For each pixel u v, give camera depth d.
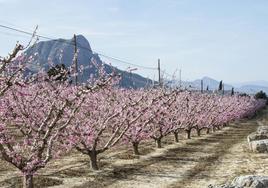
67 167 25.61
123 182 22.17
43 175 23.00
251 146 36.12
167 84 36.75
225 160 30.56
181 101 47.09
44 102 20.23
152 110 32.16
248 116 105.94
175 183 22.20
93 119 25.22
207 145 41.34
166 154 33.19
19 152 17.52
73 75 20.92
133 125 30.59
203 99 58.91
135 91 36.25
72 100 17.58
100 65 21.81
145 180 22.83
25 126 19.41
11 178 21.84
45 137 17.44
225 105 72.56
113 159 29.52
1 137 17.42
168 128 38.09
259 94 160.88
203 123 54.34
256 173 25.08
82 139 23.92
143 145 39.03
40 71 18.08
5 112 18.97
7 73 14.85
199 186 21.48
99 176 23.38
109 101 28.17
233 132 62.19
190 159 30.72
